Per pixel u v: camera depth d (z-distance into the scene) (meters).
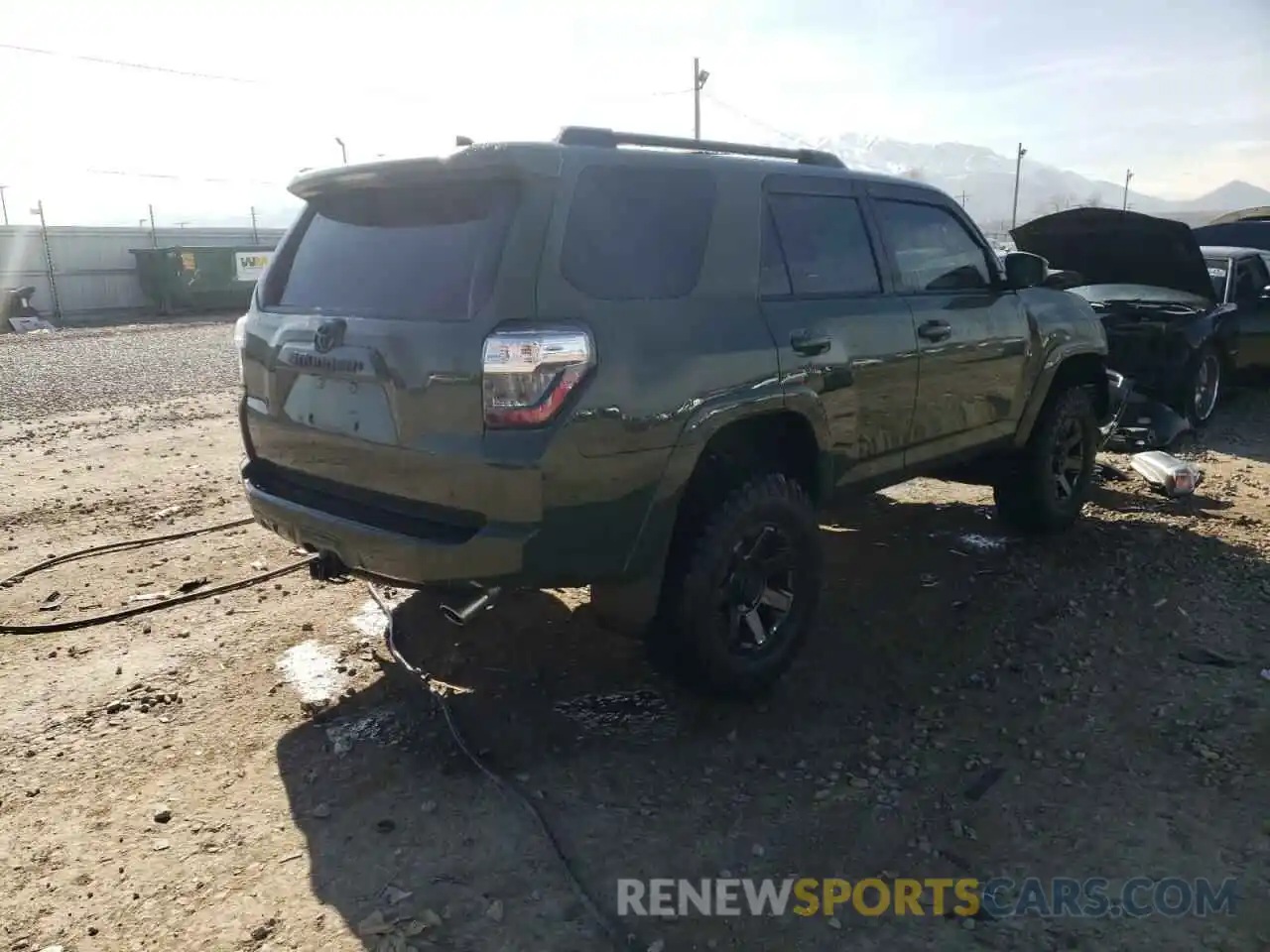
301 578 5.14
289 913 2.61
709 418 3.33
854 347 3.94
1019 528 5.61
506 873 2.78
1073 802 3.11
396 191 3.42
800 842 2.94
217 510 6.50
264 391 3.74
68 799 3.15
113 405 11.54
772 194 3.84
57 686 3.92
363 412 3.26
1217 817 3.02
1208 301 8.77
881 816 3.06
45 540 5.81
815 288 3.93
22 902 2.66
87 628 4.50
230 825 3.01
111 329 27.16
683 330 3.29
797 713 3.71
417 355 3.05
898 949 2.50
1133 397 7.91
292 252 3.81
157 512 6.44
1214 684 3.84
